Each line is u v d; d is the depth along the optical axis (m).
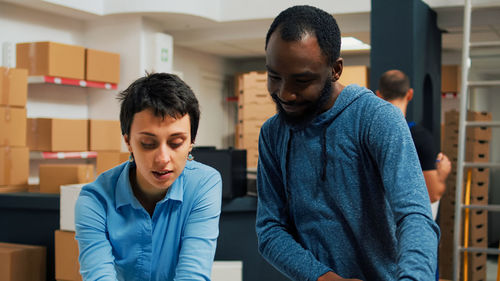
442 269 4.53
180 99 0.99
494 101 6.91
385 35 3.50
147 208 1.17
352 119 1.00
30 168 4.68
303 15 0.92
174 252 1.18
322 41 0.91
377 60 3.53
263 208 1.15
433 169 2.36
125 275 1.18
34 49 4.25
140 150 1.01
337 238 1.03
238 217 2.95
